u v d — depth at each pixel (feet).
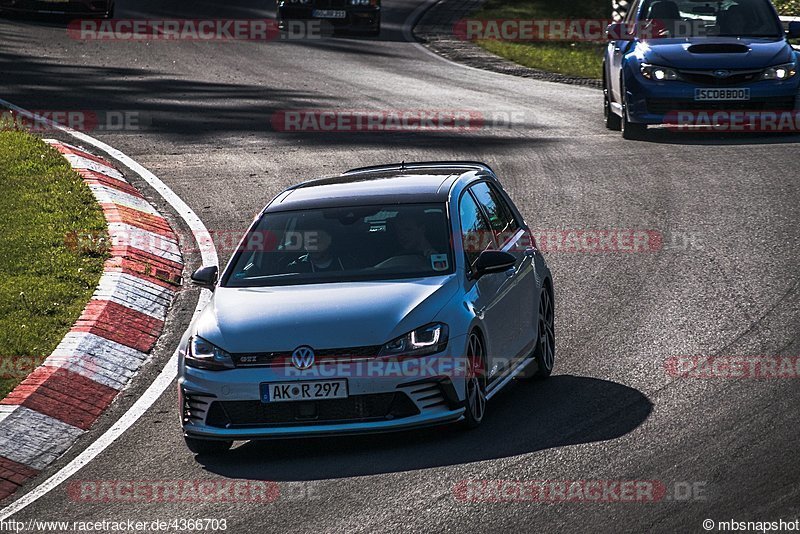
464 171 110.11
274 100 260.21
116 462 91.15
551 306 111.96
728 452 80.64
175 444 94.38
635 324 118.32
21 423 98.53
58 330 119.34
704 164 193.77
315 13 373.40
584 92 286.87
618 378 102.17
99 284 134.31
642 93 211.41
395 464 84.17
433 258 95.91
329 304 90.99
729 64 207.41
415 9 465.06
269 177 190.90
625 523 69.41
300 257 98.12
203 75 290.35
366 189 105.09
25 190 169.37
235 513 76.84
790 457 78.59
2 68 279.69
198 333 91.61
